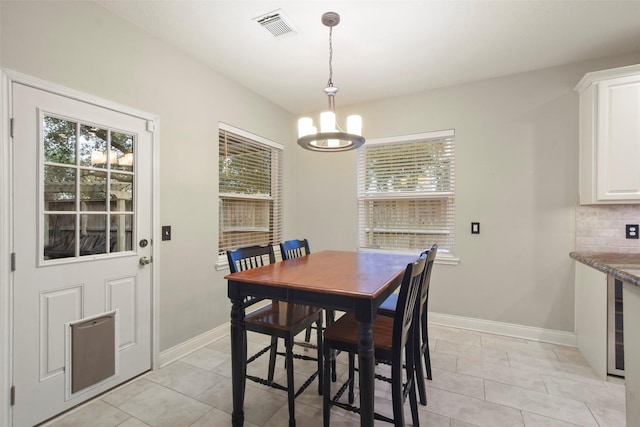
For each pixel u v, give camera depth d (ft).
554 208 9.02
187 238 8.43
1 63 5.06
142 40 7.25
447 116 10.37
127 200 7.01
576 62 8.76
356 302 4.68
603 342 7.05
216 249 9.38
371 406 4.56
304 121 6.74
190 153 8.50
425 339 6.98
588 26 7.07
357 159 11.98
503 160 9.61
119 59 6.77
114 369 6.70
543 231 9.16
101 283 6.48
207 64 8.93
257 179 11.32
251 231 11.08
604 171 7.67
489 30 7.24
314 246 12.74
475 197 9.97
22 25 5.30
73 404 6.02
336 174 12.34
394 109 11.19
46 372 5.66
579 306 8.54
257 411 6.00
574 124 8.78
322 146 7.11
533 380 7.02
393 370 4.80
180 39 7.68
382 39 7.61
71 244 6.02
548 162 9.08
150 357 7.46
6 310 5.16
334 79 9.86
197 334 8.77
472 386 6.79
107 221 6.60
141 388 6.75
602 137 7.68
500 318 9.68
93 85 6.30
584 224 8.68
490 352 8.43
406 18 6.79
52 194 5.74
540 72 9.16
